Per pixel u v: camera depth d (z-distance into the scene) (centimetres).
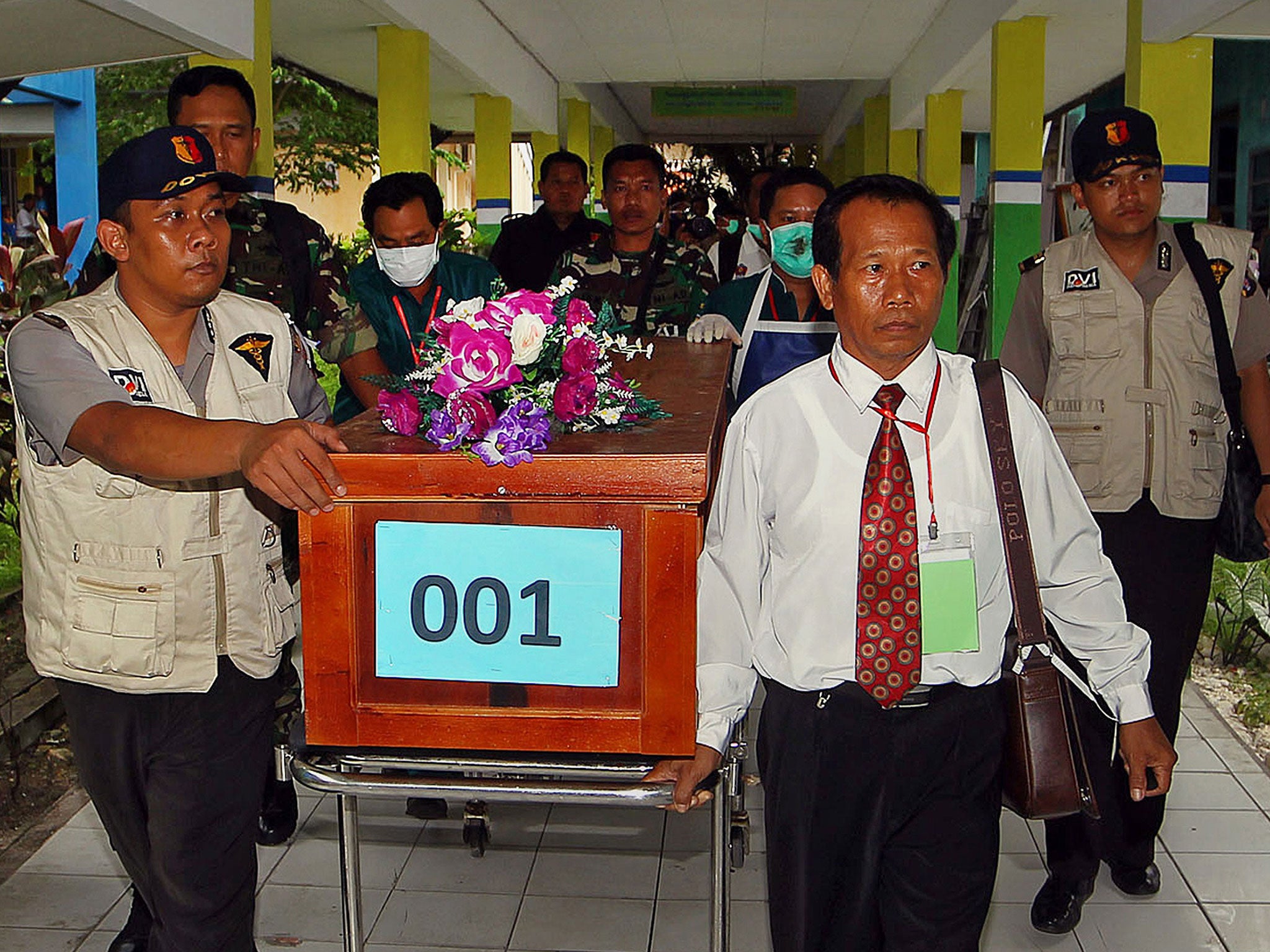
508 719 181
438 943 296
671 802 178
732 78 1524
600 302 440
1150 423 292
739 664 193
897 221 183
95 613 212
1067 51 1085
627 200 437
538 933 300
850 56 1388
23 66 720
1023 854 343
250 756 226
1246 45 1209
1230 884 323
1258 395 304
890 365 190
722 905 196
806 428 191
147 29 577
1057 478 197
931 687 189
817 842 194
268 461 172
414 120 957
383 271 373
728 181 2491
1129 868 316
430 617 180
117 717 218
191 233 213
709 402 235
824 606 190
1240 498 294
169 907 225
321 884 324
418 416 184
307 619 182
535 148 1570
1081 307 297
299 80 1455
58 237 507
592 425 193
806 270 350
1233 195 1252
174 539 214
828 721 191
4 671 460
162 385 218
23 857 344
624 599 176
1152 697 299
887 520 186
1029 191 965
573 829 357
